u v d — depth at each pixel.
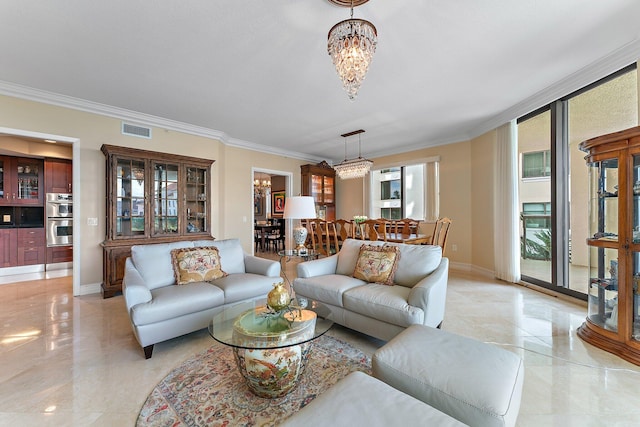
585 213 3.38
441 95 3.51
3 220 5.00
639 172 2.09
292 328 1.69
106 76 2.97
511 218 4.13
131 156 3.85
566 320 2.77
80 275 3.70
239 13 2.04
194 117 4.28
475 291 3.77
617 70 2.70
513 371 1.25
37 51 2.50
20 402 1.62
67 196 5.41
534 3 1.96
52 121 3.50
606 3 1.96
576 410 1.54
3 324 2.74
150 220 3.99
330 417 0.95
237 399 1.65
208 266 2.87
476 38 2.35
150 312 2.08
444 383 1.18
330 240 5.14
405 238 4.27
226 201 5.48
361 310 2.29
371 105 3.82
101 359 2.10
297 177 6.84
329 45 2.04
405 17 2.09
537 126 3.95
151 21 2.12
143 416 1.51
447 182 5.50
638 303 2.06
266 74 2.94
